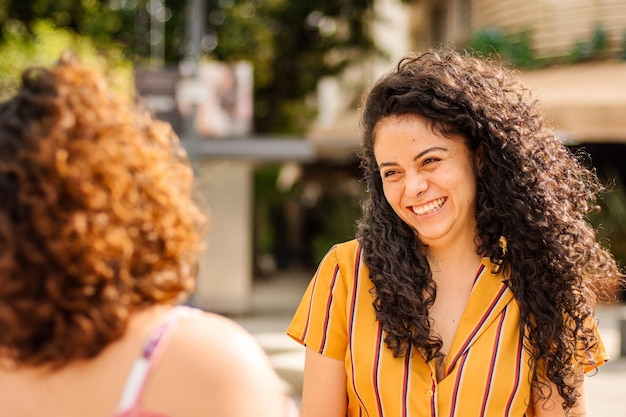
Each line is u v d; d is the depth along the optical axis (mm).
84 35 14781
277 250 20562
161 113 7863
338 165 13438
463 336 1804
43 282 1116
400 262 1847
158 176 1207
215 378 1171
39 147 1120
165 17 14484
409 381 1778
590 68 10141
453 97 1810
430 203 1821
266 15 15203
